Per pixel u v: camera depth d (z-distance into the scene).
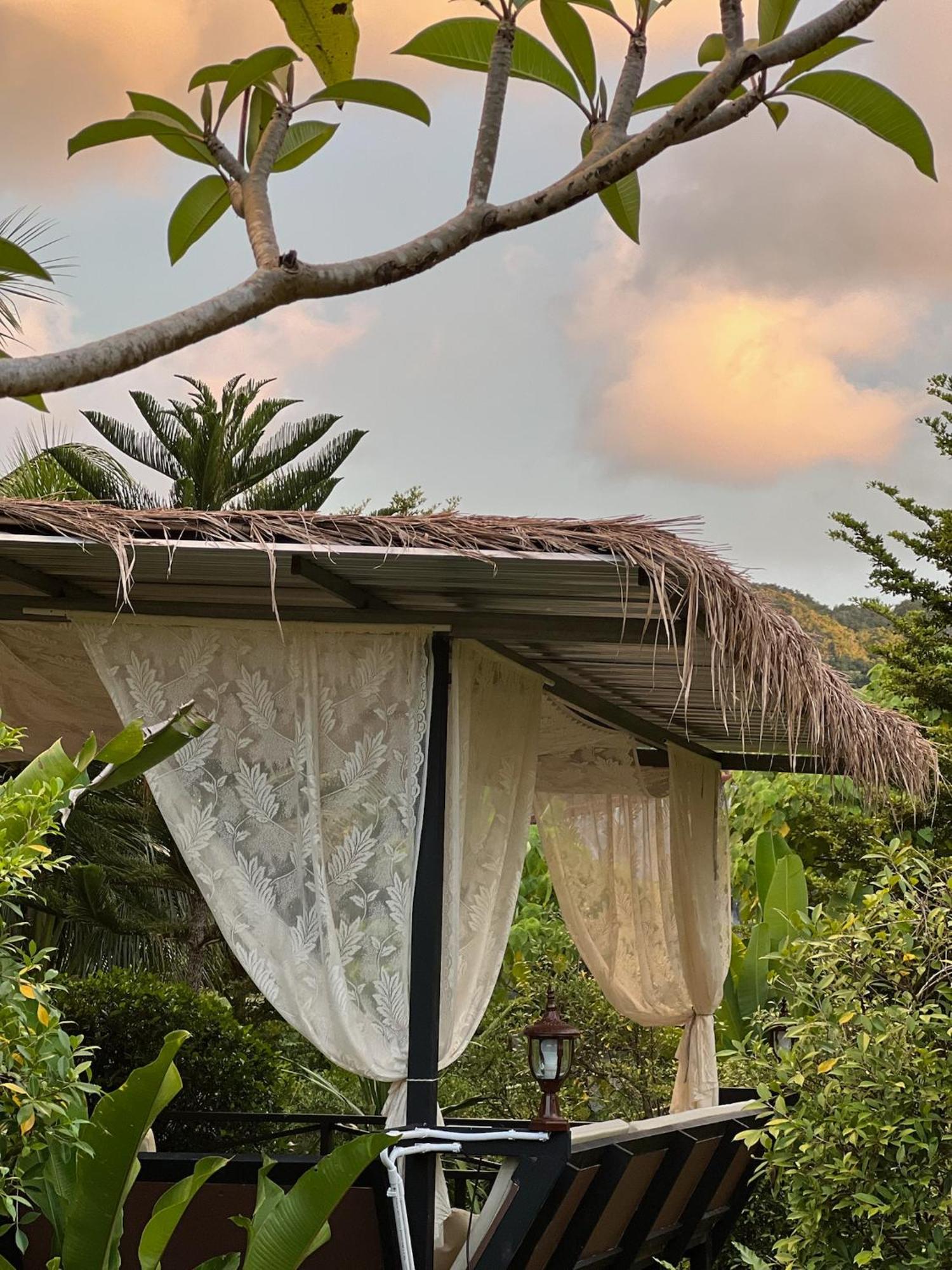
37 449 13.18
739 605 4.21
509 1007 9.87
